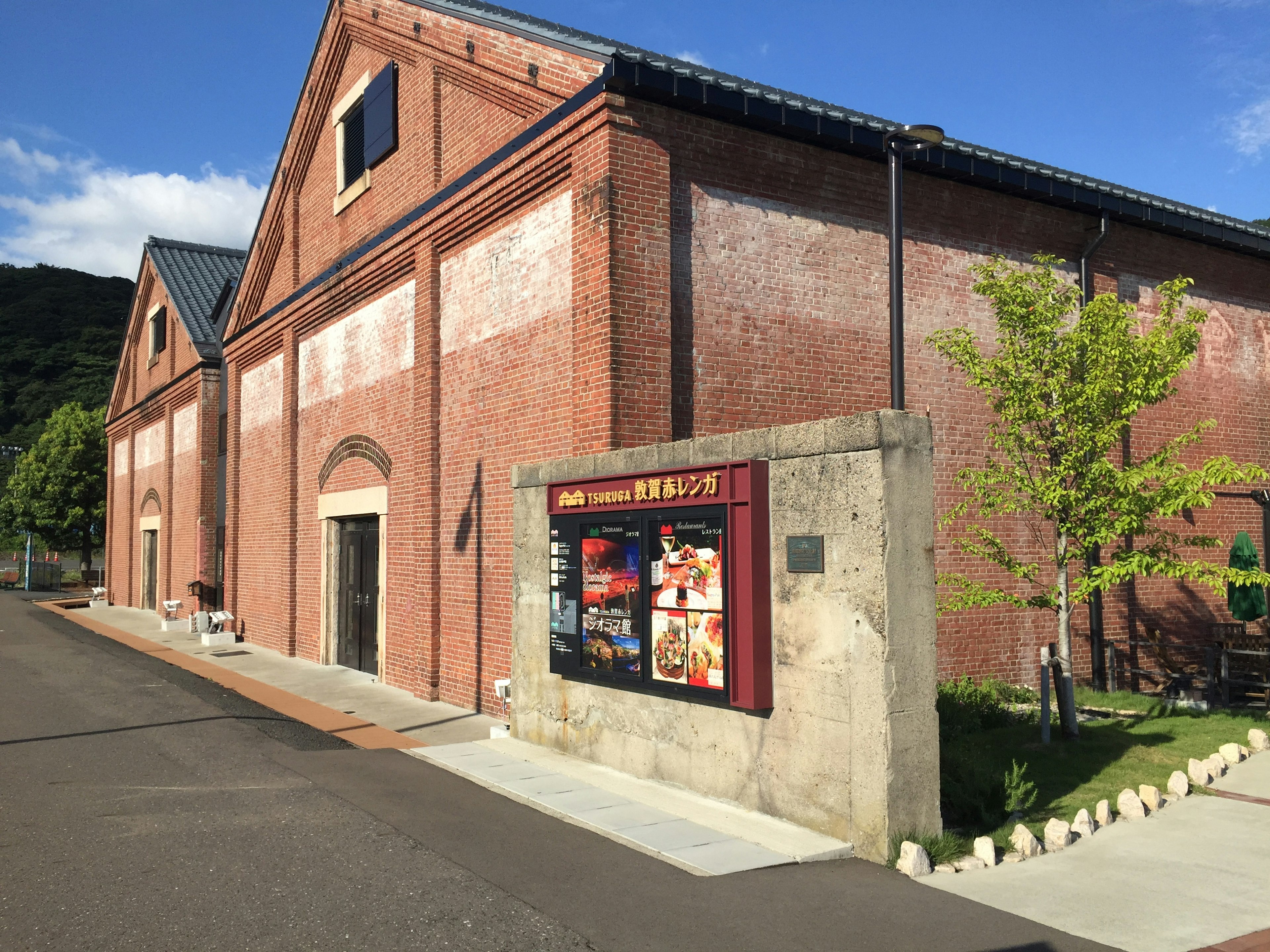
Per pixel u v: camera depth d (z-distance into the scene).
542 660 10.02
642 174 10.57
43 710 12.28
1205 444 15.73
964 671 13.21
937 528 12.98
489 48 12.79
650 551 8.32
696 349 10.99
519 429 12.01
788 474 7.17
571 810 7.52
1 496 74.12
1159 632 14.95
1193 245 15.80
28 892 5.77
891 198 9.24
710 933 5.16
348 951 4.95
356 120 17.06
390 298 15.50
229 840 6.79
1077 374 10.17
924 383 12.94
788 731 7.12
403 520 14.80
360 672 16.55
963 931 5.16
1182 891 5.69
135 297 32.16
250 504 21.39
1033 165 14.38
